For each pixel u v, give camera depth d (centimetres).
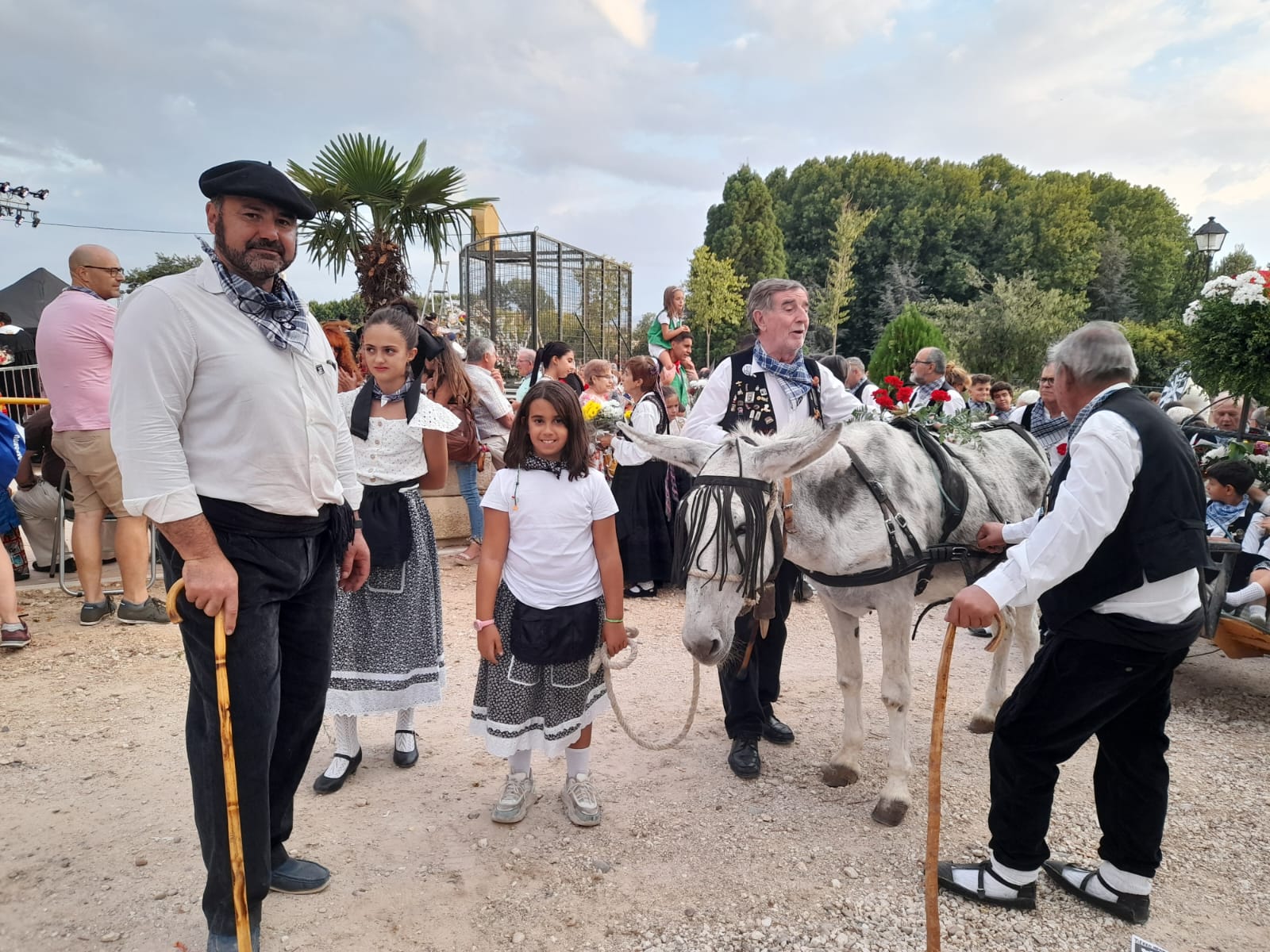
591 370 771
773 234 4622
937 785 235
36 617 570
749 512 273
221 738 203
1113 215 5309
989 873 283
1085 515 234
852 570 321
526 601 307
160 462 205
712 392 371
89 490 546
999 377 3031
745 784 367
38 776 356
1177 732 432
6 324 1377
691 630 273
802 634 606
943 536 344
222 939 229
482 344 808
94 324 519
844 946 258
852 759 365
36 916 263
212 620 222
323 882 281
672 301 887
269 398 222
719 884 290
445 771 375
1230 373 530
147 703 435
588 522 312
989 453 403
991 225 4747
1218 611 454
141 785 350
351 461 278
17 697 439
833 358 762
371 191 881
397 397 350
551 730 312
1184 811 346
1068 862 300
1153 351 2888
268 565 228
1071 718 256
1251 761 395
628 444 654
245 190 213
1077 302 3133
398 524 339
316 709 267
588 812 326
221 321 218
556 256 1413
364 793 352
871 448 334
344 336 598
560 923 268
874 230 4725
